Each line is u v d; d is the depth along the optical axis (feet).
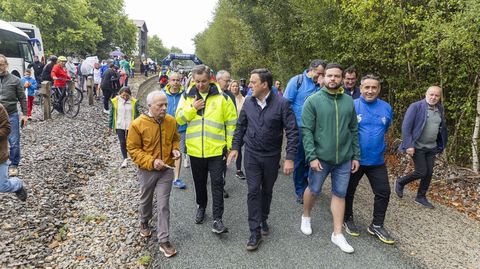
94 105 46.44
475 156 20.54
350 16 26.48
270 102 12.21
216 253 12.47
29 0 109.60
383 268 11.75
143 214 13.26
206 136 13.16
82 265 12.15
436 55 20.74
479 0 16.78
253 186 12.42
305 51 36.94
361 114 13.29
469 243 13.85
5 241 13.51
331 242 13.29
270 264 11.86
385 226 14.89
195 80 12.97
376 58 24.98
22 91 19.52
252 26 48.70
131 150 12.25
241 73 78.38
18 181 14.99
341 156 12.28
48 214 15.84
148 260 12.15
